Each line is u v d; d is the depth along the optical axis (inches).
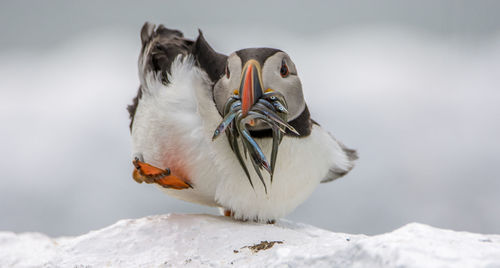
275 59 156.3
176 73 180.1
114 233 175.9
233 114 153.9
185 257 160.4
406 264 113.7
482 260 115.2
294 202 186.5
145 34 201.9
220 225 178.4
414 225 141.0
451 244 125.4
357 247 126.5
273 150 162.4
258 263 148.4
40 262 165.5
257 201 180.7
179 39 205.9
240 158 168.2
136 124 190.4
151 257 162.7
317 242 154.3
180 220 181.8
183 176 181.3
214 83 173.3
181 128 176.2
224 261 155.0
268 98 152.4
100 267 159.2
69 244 175.2
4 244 190.1
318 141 187.9
